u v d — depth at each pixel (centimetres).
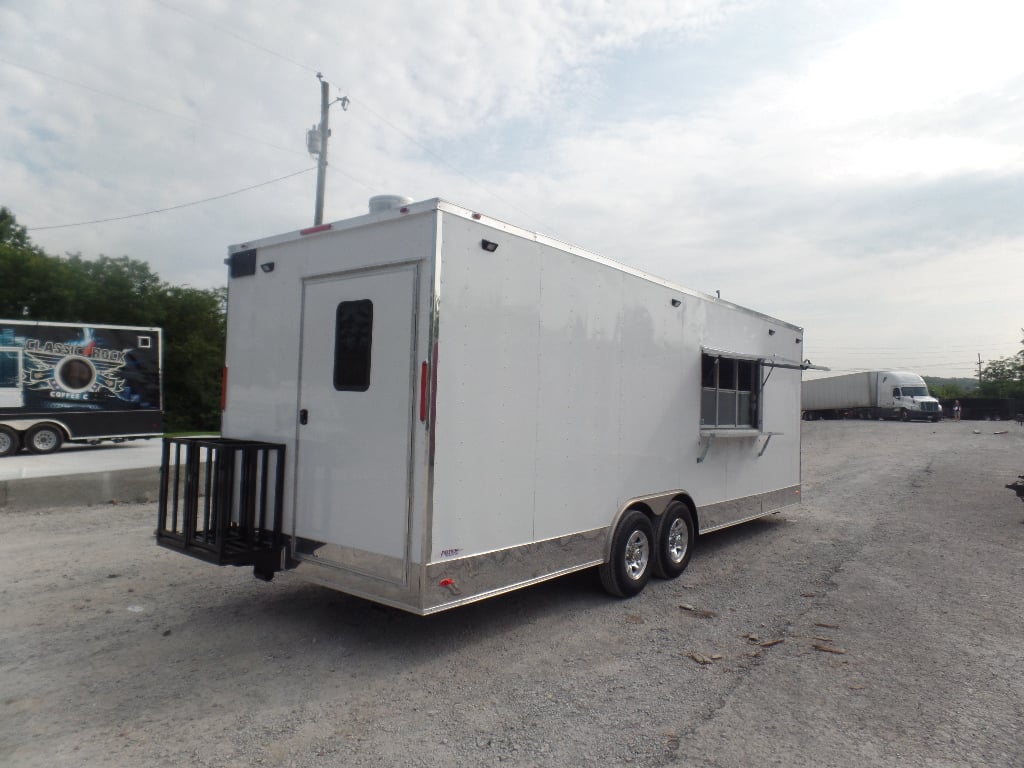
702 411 692
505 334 446
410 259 411
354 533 433
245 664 412
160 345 1572
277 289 498
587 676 407
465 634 472
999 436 2725
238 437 524
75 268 2867
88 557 651
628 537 564
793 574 657
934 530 888
